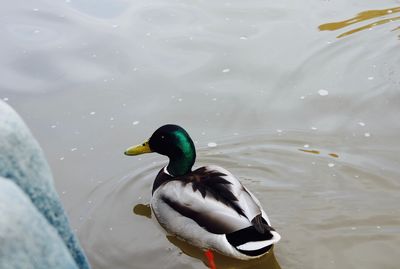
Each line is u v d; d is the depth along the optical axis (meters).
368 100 6.80
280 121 6.48
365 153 5.91
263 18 8.47
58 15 8.70
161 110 6.76
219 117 6.59
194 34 8.12
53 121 6.63
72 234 1.64
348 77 7.22
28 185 1.47
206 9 8.76
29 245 1.23
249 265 4.83
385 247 4.74
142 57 7.69
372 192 5.38
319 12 8.62
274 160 5.89
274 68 7.38
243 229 4.71
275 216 5.17
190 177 5.22
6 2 9.09
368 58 7.57
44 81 7.30
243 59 7.57
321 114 6.58
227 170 5.73
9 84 7.24
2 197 1.23
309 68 7.37
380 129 6.30
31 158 1.50
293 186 5.53
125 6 8.93
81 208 5.54
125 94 7.04
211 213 4.85
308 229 5.00
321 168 5.73
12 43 8.02
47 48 7.91
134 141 6.32
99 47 7.92
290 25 8.27
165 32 8.20
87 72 7.45
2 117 1.47
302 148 6.04
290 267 4.66
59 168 5.98
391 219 5.03
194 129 6.42
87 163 6.05
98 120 6.64
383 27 8.20
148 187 5.80
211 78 7.25
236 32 8.14
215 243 4.84
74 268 1.38
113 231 5.31
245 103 6.80
